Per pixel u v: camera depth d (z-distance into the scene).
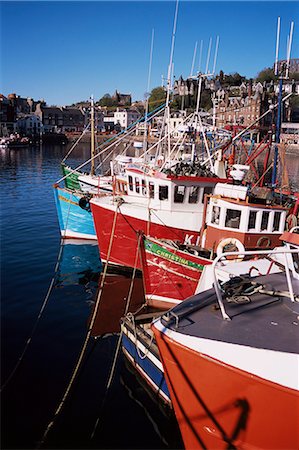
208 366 5.88
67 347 10.89
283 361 5.60
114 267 16.77
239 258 11.59
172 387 6.60
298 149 83.19
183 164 15.79
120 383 9.43
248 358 5.69
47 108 136.50
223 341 5.86
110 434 7.91
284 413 5.71
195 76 17.02
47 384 9.27
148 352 9.06
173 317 6.44
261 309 6.71
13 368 9.85
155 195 15.23
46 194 34.19
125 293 14.89
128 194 17.20
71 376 9.61
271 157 51.53
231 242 12.23
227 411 6.08
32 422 8.10
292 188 40.75
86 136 125.12
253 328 6.18
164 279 12.68
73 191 20.97
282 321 6.38
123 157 21.42
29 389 9.06
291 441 5.89
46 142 114.00
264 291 7.25
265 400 5.71
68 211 20.81
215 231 13.02
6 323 12.09
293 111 92.31
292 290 7.12
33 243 20.31
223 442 6.37
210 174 15.20
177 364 6.24
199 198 14.96
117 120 132.62
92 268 17.33
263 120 70.56
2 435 7.73
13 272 16.34
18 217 25.59
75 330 11.85
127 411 8.55
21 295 14.16
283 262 8.93
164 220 15.00
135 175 16.38
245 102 79.12
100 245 16.94
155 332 6.32
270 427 5.89
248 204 12.38
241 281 7.55
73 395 8.94
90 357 10.44
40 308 13.21
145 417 8.41
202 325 6.24
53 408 8.52
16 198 32.03
